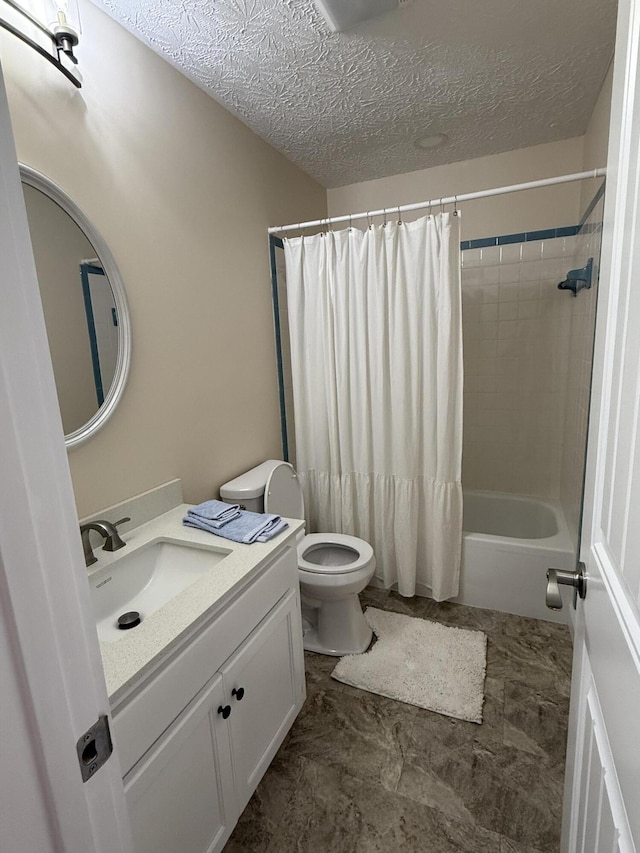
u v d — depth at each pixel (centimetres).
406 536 219
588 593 72
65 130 119
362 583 184
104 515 133
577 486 211
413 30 144
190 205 168
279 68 161
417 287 199
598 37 151
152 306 151
